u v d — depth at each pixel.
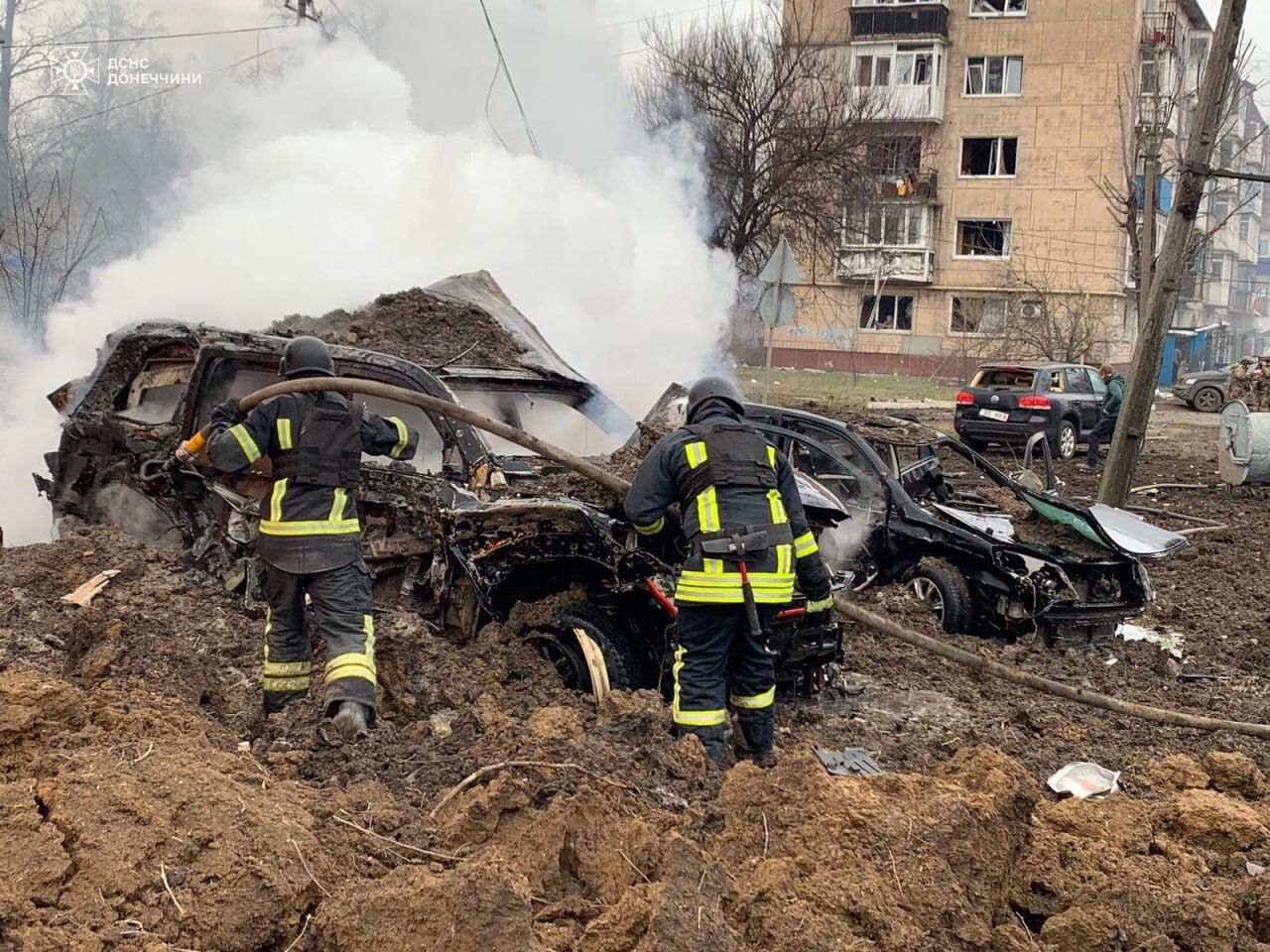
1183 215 12.63
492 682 5.28
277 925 3.04
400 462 5.88
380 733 4.72
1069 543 8.52
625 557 5.46
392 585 5.86
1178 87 35.81
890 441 8.87
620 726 4.70
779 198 26.75
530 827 3.60
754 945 3.18
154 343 7.27
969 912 3.39
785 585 4.82
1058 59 41.12
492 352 7.72
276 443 4.95
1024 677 5.41
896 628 5.25
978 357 38.25
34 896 2.92
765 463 4.91
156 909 2.96
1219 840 4.26
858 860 3.52
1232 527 12.99
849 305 43.56
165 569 6.15
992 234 42.72
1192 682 7.47
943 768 4.43
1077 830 4.27
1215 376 32.19
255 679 5.40
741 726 5.04
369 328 7.98
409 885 3.05
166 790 3.38
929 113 41.34
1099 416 18.91
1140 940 3.42
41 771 3.56
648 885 3.34
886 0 41.00
